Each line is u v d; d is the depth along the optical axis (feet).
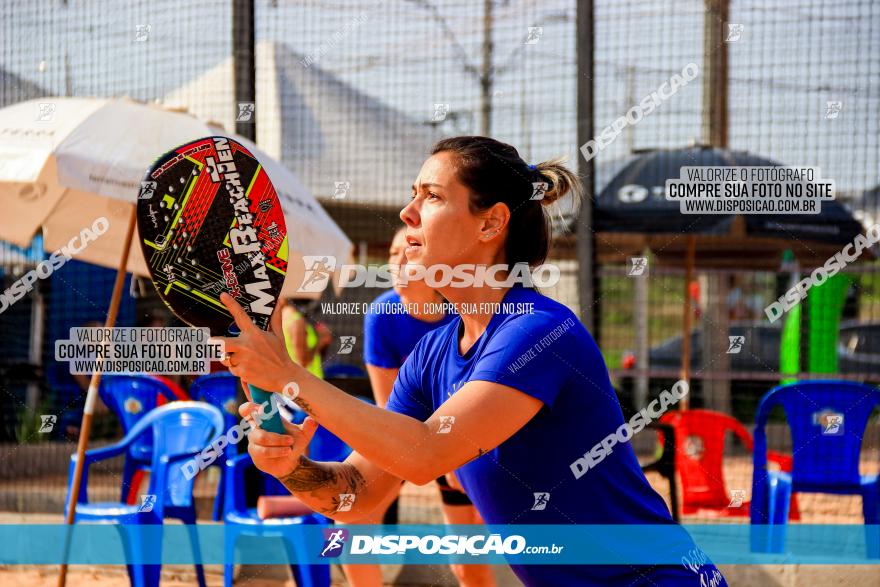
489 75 17.78
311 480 5.56
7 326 23.73
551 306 5.48
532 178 6.10
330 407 4.81
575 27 17.40
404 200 21.86
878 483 14.01
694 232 18.16
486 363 5.24
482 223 5.91
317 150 21.56
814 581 13.05
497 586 13.25
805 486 14.11
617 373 23.48
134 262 16.80
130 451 15.52
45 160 12.69
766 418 14.43
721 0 19.02
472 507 10.93
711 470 15.23
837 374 22.68
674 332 35.19
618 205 18.39
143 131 13.46
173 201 4.88
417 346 6.34
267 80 21.54
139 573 12.60
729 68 19.11
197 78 16.58
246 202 5.01
